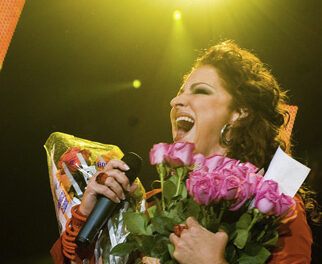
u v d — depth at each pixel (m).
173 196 1.87
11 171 5.85
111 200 2.07
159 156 1.89
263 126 2.36
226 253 1.76
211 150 2.33
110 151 2.53
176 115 2.40
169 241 1.83
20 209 5.88
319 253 4.29
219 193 1.73
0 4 3.11
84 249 2.17
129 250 1.91
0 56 3.16
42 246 5.90
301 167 1.92
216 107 2.33
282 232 1.98
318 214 2.64
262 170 2.16
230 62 2.42
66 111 5.94
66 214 2.29
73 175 2.37
